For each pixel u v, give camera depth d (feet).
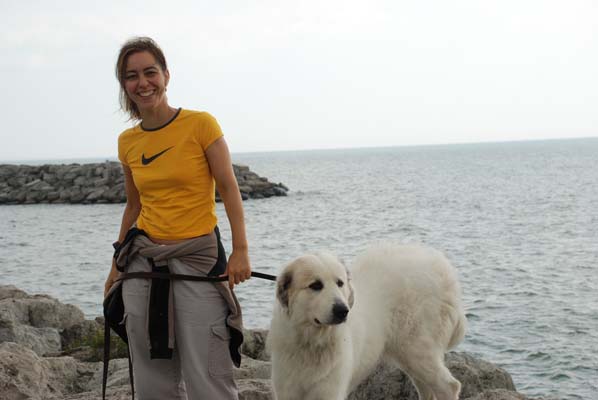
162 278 11.31
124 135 12.00
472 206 124.88
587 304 43.75
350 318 15.49
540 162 368.07
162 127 11.42
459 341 18.01
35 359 20.57
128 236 11.68
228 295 11.57
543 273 55.11
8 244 86.94
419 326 16.84
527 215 105.70
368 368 16.35
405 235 84.94
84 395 17.87
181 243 11.35
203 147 11.39
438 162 449.06
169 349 11.26
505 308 43.11
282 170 394.32
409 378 18.98
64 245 84.79
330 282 13.97
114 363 23.13
